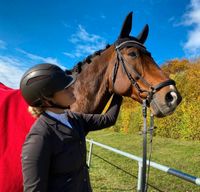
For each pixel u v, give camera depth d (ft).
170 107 8.16
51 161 5.12
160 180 19.15
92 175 21.33
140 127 48.21
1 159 6.86
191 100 35.32
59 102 5.44
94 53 9.80
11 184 6.73
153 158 25.80
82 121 6.17
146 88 8.66
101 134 54.19
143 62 8.91
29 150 4.87
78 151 5.36
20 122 7.35
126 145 37.19
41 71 5.30
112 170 22.94
